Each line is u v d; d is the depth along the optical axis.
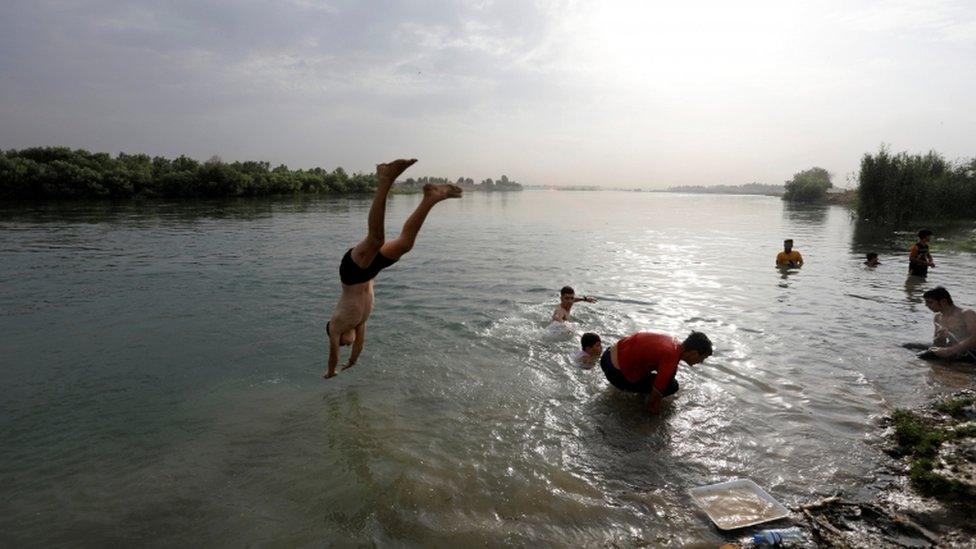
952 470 4.78
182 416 5.98
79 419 5.90
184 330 9.06
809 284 13.41
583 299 10.75
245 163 61.88
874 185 32.84
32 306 10.52
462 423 5.87
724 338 8.83
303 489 4.60
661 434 5.64
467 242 22.38
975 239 23.06
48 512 4.29
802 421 5.90
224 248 18.66
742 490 4.58
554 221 35.62
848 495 4.54
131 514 4.27
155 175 52.53
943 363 7.62
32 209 34.84
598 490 4.63
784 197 78.69
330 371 4.95
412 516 4.24
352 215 35.88
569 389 6.84
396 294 11.95
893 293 12.34
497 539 3.98
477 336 8.94
